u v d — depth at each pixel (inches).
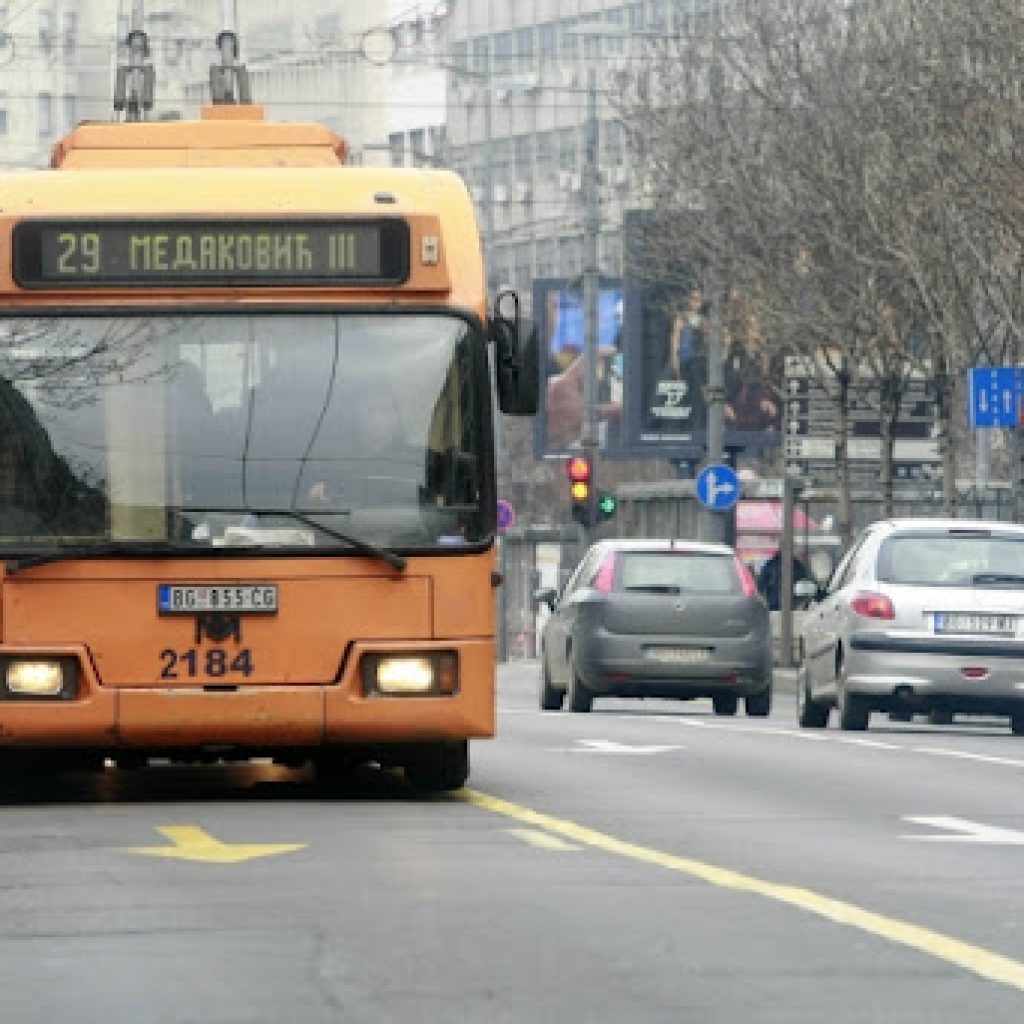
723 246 4682.6
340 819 1360.7
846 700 2427.4
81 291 1464.1
